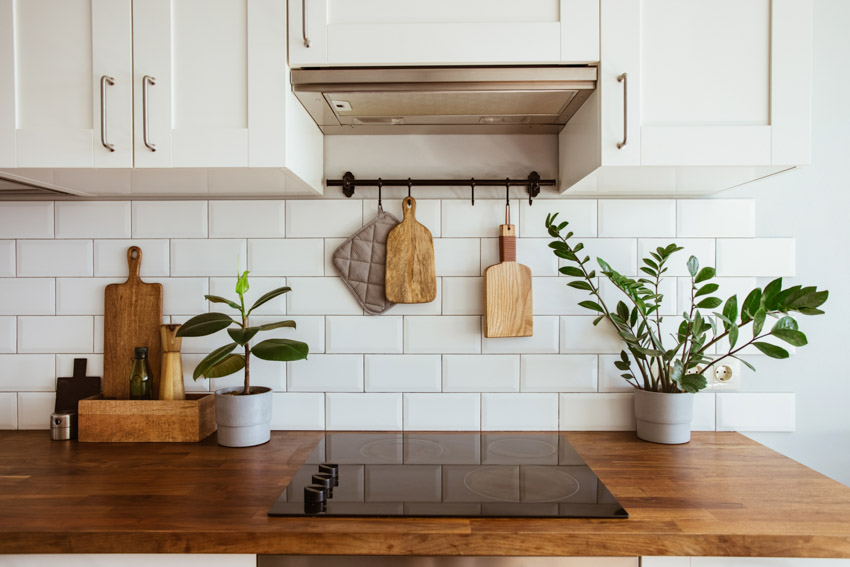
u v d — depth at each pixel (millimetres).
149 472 1032
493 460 1107
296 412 1355
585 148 1129
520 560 804
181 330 1166
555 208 1360
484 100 1110
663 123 1025
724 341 1354
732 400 1355
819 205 1365
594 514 826
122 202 1359
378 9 1021
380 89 1038
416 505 859
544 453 1157
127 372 1349
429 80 1034
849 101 1365
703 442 1251
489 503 868
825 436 1361
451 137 1371
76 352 1364
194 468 1057
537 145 1373
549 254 1358
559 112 1200
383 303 1345
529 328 1326
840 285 1365
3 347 1363
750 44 1024
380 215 1349
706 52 1023
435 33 1017
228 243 1360
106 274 1364
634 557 809
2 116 1022
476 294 1354
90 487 953
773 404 1354
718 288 1321
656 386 1261
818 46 1372
